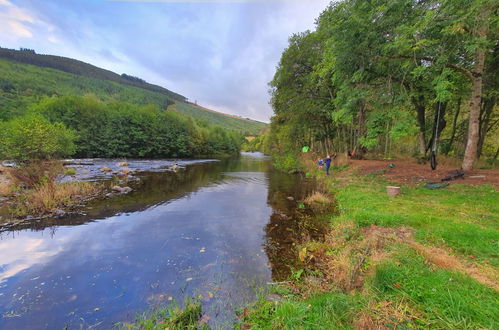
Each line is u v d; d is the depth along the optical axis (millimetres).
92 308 2842
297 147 26609
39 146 10383
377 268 2789
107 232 5422
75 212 6801
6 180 9742
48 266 3842
